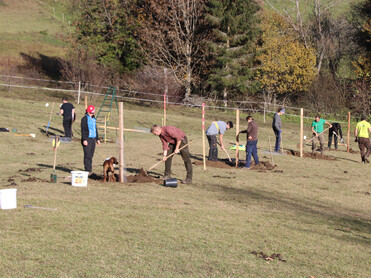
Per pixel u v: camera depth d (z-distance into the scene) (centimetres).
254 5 4203
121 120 1114
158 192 1014
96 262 541
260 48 4197
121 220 736
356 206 1056
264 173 1440
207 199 983
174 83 3709
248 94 4416
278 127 1991
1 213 721
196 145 2058
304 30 4934
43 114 2511
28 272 496
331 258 639
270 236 722
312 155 1969
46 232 638
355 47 4922
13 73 3866
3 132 1927
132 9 4438
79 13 4744
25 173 1177
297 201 1054
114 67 4138
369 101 4072
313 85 4344
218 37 4056
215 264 569
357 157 2056
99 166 1372
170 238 661
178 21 4066
